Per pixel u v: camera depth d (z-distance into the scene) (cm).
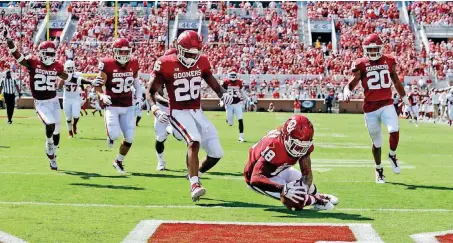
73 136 1780
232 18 4916
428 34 4841
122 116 1034
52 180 925
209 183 927
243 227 607
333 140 1828
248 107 4125
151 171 1062
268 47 4628
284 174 711
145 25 4853
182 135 769
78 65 4422
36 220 634
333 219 652
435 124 2920
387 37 4669
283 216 667
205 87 4097
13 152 1330
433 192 859
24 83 4056
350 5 4997
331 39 4944
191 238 561
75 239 555
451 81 4175
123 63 1021
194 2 5088
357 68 962
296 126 658
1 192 806
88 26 4822
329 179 991
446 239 565
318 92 4147
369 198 803
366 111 963
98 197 781
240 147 1570
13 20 4909
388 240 560
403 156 1402
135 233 579
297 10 5006
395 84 972
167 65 775
